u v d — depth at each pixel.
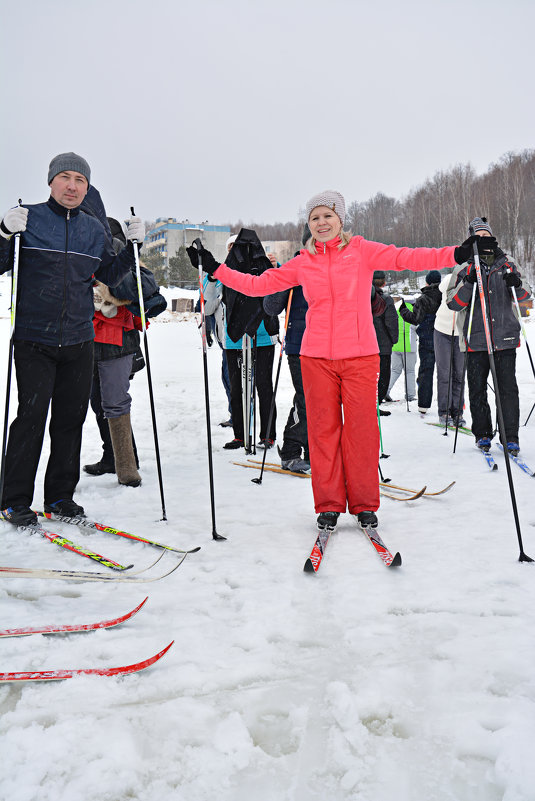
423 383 7.23
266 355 5.16
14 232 2.84
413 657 1.79
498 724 1.48
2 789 1.27
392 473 4.27
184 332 18.95
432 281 6.55
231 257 4.91
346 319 2.83
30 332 3.00
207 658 1.79
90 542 2.86
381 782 1.31
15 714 1.51
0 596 2.23
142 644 1.86
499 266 4.70
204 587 2.32
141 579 2.38
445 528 3.00
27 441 3.04
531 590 2.23
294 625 2.00
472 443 5.39
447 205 64.75
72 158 2.99
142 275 3.88
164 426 6.23
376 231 82.44
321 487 2.92
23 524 3.00
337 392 2.92
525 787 1.26
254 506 3.49
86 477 4.25
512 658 1.76
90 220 3.17
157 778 1.33
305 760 1.38
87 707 1.55
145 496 3.70
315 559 2.56
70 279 3.05
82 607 2.14
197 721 1.50
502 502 3.44
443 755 1.39
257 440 5.58
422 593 2.23
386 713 1.55
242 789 1.30
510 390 4.69
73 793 1.26
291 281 3.02
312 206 2.85
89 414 7.07
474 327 4.75
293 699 1.60
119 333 3.83
